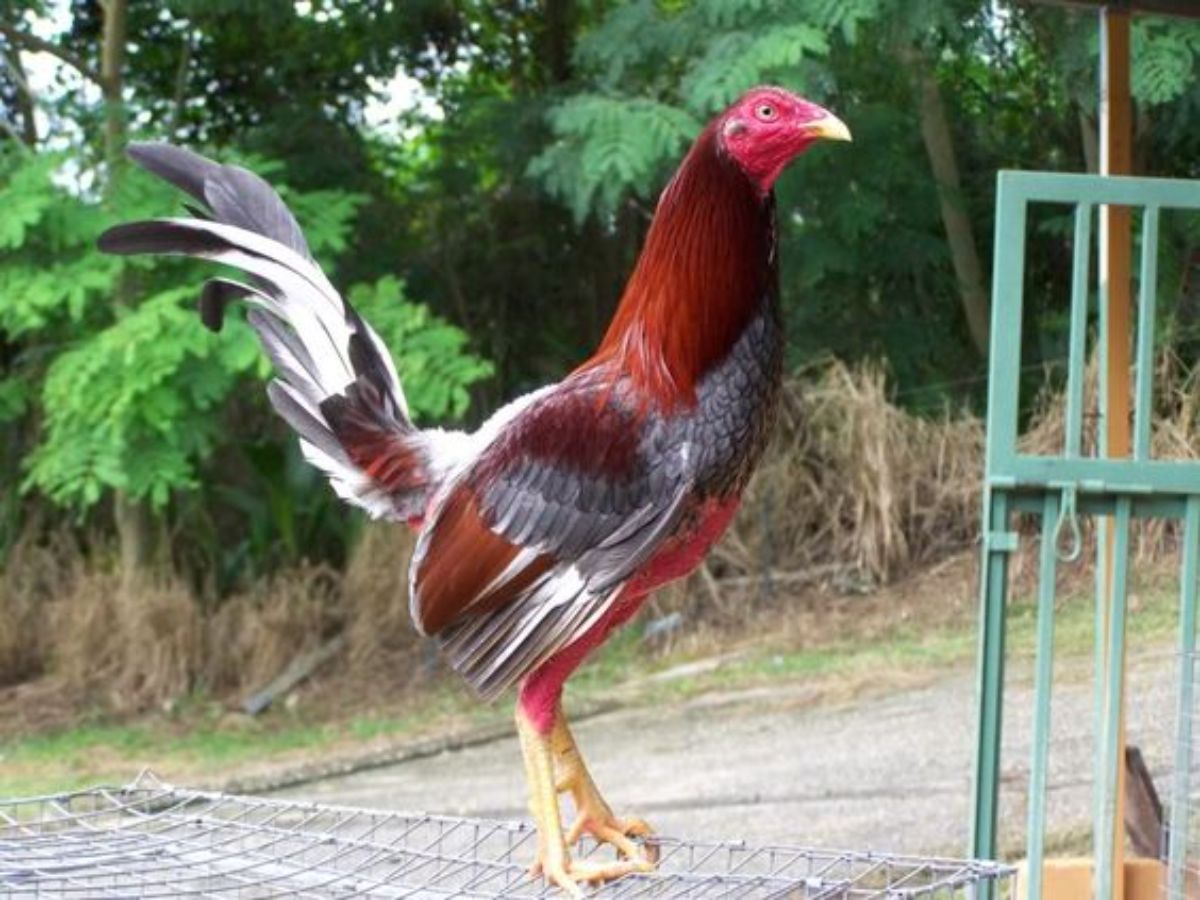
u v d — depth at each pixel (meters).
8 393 8.20
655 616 8.41
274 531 9.18
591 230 9.80
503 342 9.86
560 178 7.80
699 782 6.05
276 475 8.91
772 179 2.41
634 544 2.38
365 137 9.61
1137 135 7.12
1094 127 7.88
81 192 7.69
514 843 3.28
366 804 6.29
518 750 7.08
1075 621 6.92
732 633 8.20
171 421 7.34
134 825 2.80
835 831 5.37
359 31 9.41
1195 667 3.55
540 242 9.75
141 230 2.81
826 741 6.39
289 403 2.82
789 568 8.55
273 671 8.41
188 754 7.38
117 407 7.01
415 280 9.62
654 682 7.65
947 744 6.12
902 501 8.48
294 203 7.85
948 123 8.55
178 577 8.88
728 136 2.38
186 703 8.23
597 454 2.39
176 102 9.23
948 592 8.12
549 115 8.03
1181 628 3.24
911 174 8.35
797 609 8.29
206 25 9.28
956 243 8.62
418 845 3.32
